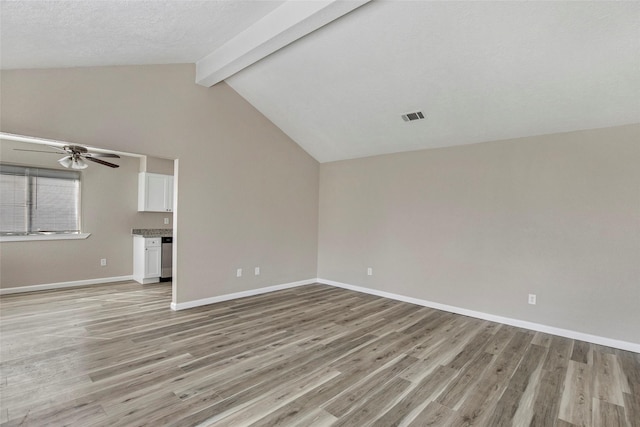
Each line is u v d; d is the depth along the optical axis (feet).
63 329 10.66
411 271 15.29
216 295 14.35
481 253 13.12
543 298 11.62
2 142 14.70
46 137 9.60
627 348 10.03
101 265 17.75
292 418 6.19
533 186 11.94
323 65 11.59
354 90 12.42
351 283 17.79
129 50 9.91
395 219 15.97
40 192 15.84
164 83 12.40
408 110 12.60
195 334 10.46
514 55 9.06
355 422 6.11
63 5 6.19
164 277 18.60
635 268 10.03
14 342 9.55
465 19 8.38
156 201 19.08
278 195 17.04
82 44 8.46
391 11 8.70
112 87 11.02
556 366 8.73
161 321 11.64
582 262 10.91
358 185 17.61
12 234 15.10
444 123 12.76
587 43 8.16
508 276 12.41
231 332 10.74
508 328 11.86
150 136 12.03
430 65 10.21
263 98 14.88
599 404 6.93
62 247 16.40
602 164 10.61
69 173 16.70
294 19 8.85
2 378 7.43
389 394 7.13
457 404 6.81
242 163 15.29
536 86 9.88
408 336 10.78
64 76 9.92
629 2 6.99
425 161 14.94
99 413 6.17
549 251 11.55
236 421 6.05
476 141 13.30
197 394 6.93
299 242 18.34
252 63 11.51
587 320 10.76
